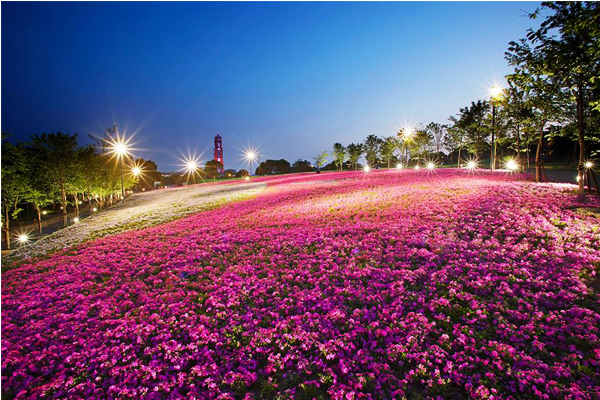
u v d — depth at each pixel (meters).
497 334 7.21
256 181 76.06
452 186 26.64
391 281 10.35
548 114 21.27
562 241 11.51
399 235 14.64
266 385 6.40
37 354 8.04
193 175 125.88
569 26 11.62
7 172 27.16
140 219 29.94
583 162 16.78
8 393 6.83
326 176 62.59
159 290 11.45
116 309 10.26
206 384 6.57
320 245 14.70
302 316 8.74
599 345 6.45
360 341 7.62
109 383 6.86
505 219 14.81
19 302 11.45
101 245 19.45
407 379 6.24
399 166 77.81
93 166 47.19
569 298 8.09
